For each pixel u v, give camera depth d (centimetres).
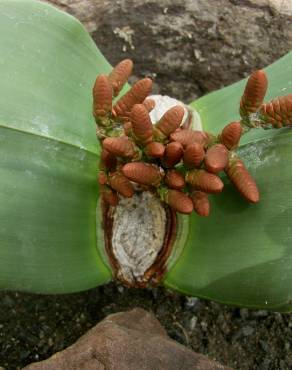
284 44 41
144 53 43
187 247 31
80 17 41
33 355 39
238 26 41
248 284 28
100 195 31
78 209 30
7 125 27
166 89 44
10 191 27
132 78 44
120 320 32
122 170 26
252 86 26
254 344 40
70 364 28
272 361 40
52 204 29
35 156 28
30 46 29
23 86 28
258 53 41
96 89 26
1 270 28
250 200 26
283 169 28
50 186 29
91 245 31
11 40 29
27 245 28
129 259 32
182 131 27
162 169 27
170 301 41
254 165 28
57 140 29
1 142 27
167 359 28
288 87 30
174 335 40
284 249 27
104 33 42
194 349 40
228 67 42
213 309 41
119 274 33
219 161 25
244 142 30
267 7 40
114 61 43
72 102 30
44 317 40
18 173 28
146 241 32
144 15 41
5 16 29
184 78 43
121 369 27
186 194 27
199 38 42
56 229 29
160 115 34
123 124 27
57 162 29
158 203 31
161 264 32
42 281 29
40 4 30
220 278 29
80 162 30
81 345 29
